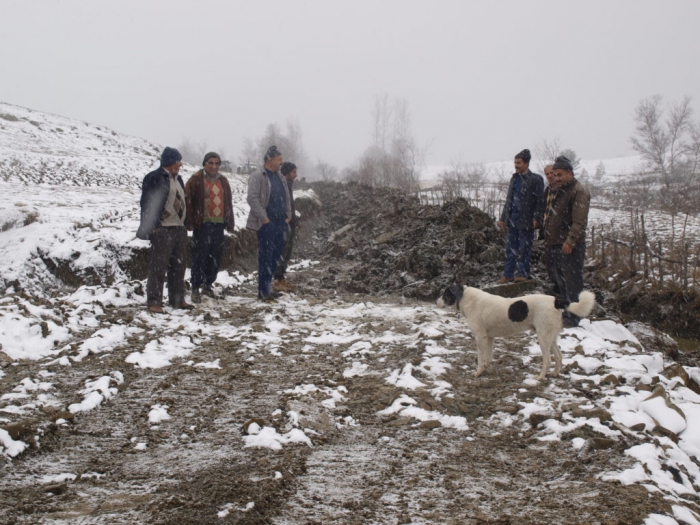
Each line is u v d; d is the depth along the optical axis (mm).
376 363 6043
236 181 31750
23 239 9422
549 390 5133
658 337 7926
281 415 4539
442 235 13336
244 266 12711
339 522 3057
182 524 2938
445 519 3105
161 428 4305
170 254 7887
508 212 9227
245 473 3566
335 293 10195
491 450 4090
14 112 33875
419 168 48250
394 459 3906
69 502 3166
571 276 7105
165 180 7645
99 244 9656
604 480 3510
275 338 6965
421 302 9398
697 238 14898
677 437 4316
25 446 3809
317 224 22625
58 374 5336
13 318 6293
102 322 7027
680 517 3119
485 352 5535
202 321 7535
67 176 21219
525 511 3188
